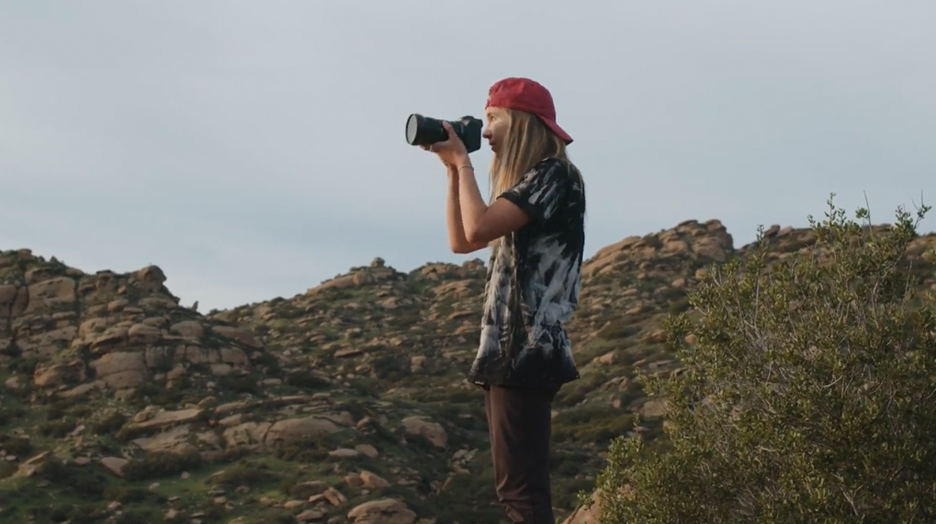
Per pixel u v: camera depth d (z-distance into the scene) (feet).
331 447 140.15
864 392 42.47
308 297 309.01
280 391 171.53
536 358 11.59
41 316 179.93
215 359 172.55
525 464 11.71
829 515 39.45
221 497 124.36
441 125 11.85
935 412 40.27
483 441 163.43
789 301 46.98
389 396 196.85
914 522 38.75
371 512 117.39
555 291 11.72
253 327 279.08
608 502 47.52
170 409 153.17
